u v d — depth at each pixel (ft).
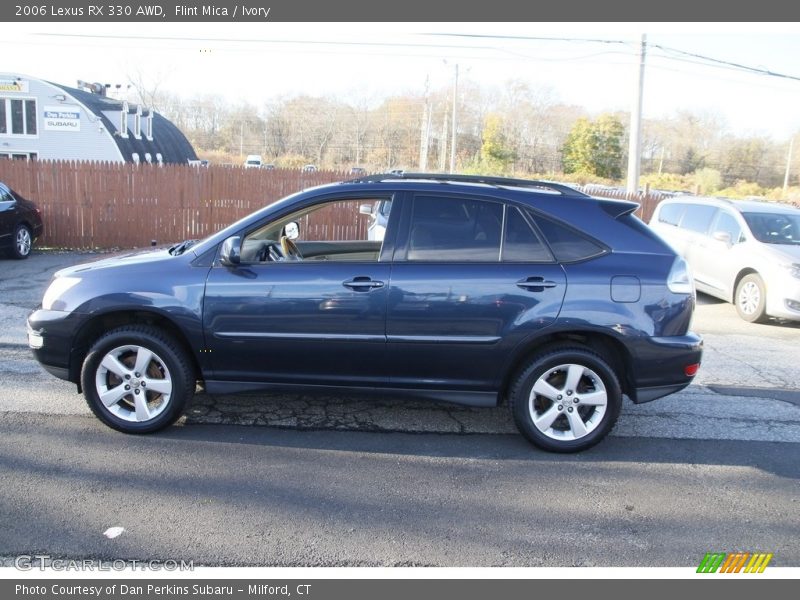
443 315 13.83
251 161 181.27
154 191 47.11
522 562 10.44
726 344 25.52
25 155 102.94
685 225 35.63
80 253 45.01
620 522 11.68
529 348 14.10
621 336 13.76
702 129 189.78
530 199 14.28
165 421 14.47
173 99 218.79
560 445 14.30
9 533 10.66
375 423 15.84
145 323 14.69
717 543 11.12
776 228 31.09
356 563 10.25
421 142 192.65
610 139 162.09
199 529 10.96
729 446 15.26
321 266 14.15
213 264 14.34
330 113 217.56
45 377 18.42
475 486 12.82
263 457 13.74
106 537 10.66
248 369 14.48
